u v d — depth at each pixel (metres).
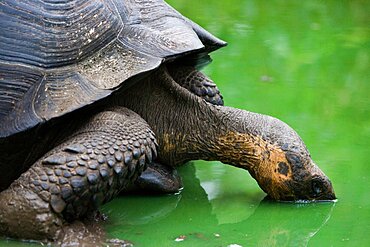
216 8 27.39
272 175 11.78
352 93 17.89
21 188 9.73
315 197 11.93
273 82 18.44
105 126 10.18
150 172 11.98
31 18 10.41
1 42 10.16
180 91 11.76
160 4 12.11
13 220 9.70
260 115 12.21
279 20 25.58
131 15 11.32
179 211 11.58
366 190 12.41
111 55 10.62
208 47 13.45
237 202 12.00
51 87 10.09
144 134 10.30
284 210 11.70
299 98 17.28
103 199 10.05
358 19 26.11
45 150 10.45
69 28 10.53
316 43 22.52
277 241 10.55
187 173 13.26
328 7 28.11
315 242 10.54
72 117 10.25
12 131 9.77
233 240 10.54
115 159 9.91
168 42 11.13
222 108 12.11
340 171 13.16
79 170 9.72
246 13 26.62
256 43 22.16
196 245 10.30
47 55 10.27
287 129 12.03
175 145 11.97
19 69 10.08
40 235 9.73
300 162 11.68
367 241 10.59
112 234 10.50
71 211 9.90
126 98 11.44
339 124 15.69
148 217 11.28
